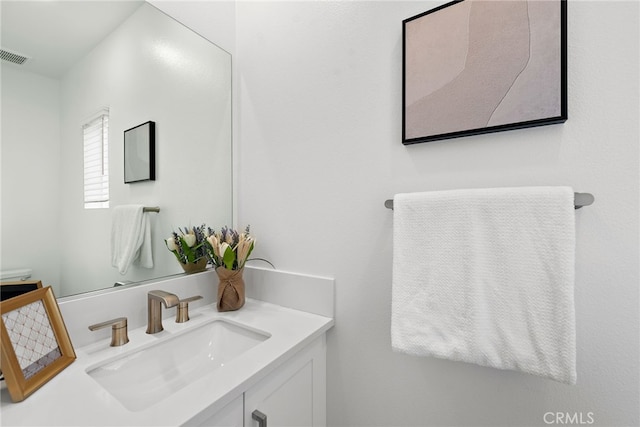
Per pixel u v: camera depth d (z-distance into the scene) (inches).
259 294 48.0
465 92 31.4
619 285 26.2
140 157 39.2
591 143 27.0
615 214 26.2
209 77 47.8
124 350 31.1
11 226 28.6
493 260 27.7
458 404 33.4
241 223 51.3
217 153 49.2
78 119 33.4
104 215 35.5
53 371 25.7
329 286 40.9
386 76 37.2
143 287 37.6
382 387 37.8
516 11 29.0
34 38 30.3
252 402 27.6
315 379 38.6
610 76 26.2
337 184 40.8
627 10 25.7
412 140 34.4
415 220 31.4
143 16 39.5
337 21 40.9
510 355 26.6
